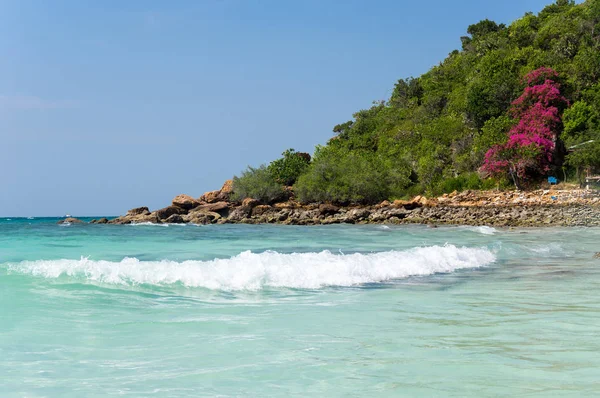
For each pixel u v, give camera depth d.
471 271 14.51
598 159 52.25
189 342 6.78
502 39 83.50
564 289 11.44
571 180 54.75
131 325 7.68
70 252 17.62
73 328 7.42
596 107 56.88
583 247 22.06
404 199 63.38
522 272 14.36
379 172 64.38
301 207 59.47
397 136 77.88
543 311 8.95
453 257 16.27
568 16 81.44
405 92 93.94
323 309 9.09
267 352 6.33
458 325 7.84
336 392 4.90
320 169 63.91
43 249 18.77
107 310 8.64
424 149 70.50
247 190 63.69
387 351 6.37
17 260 14.74
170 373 5.50
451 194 56.41
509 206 46.84
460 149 66.31
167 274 11.25
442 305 9.53
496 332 7.38
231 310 8.91
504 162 55.66
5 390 4.96
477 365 5.74
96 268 11.40
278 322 8.02
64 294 9.72
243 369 5.64
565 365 5.71
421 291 11.13
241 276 11.45
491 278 13.18
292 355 6.19
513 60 71.25
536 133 55.94
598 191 49.62
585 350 6.35
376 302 9.83
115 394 4.86
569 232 32.38
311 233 33.72
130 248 19.86
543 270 14.80
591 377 5.28
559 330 7.50
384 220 49.38
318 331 7.44
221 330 7.46
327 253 14.90
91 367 5.70
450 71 88.81
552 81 61.47
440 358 6.04
